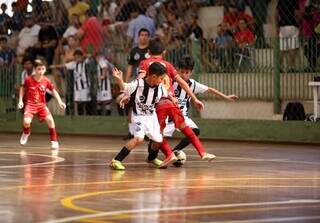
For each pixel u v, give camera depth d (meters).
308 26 36.12
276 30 37.44
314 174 21.80
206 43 38.81
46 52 43.94
